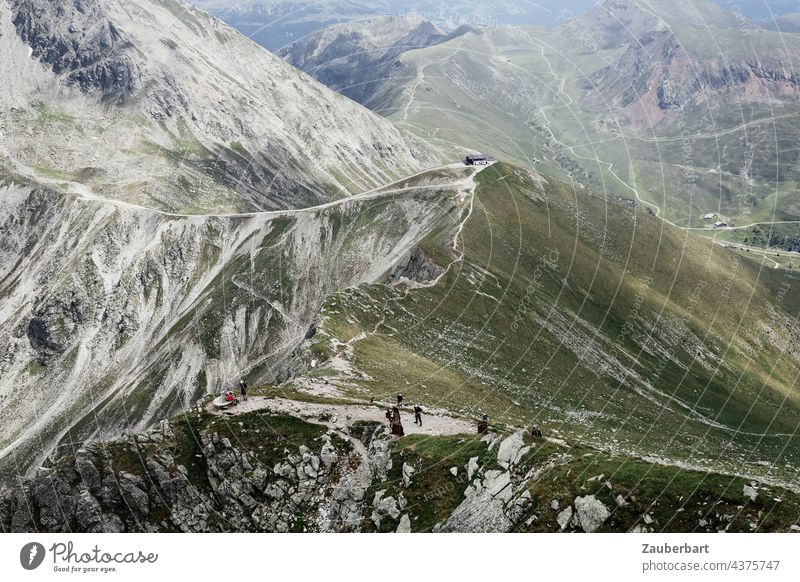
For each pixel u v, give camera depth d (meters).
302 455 62.22
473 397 93.19
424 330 131.00
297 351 112.69
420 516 53.69
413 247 186.25
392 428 62.78
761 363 193.88
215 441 64.69
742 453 111.88
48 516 62.53
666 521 47.25
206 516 61.19
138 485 62.94
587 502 48.84
